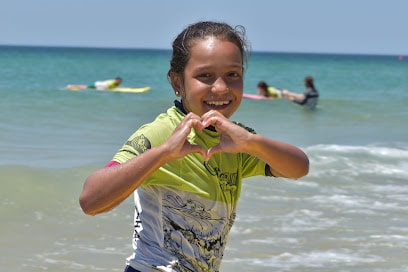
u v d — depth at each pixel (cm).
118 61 8288
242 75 336
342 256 713
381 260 704
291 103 2411
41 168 1037
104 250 709
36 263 661
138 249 336
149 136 325
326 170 1141
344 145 1472
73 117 1809
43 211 832
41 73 4597
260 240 755
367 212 892
